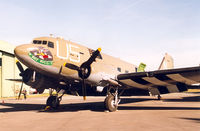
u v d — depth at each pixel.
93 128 6.09
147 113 9.53
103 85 11.10
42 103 18.28
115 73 11.80
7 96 36.53
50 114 9.68
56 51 10.09
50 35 11.02
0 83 35.03
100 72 10.81
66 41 10.91
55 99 12.32
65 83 11.35
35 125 6.75
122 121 7.27
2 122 7.46
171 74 10.07
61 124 6.84
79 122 7.19
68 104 16.38
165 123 6.67
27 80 11.20
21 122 7.41
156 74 10.18
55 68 9.92
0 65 35.06
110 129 5.90
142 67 18.92
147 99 22.67
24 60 9.12
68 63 9.95
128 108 12.24
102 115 9.09
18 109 12.52
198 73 9.69
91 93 12.81
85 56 11.31
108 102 10.49
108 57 13.16
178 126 6.11
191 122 6.79
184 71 9.53
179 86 11.82
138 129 5.81
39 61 9.36
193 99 21.12
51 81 11.58
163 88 12.31
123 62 15.30
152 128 5.91
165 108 11.75
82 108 12.68
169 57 21.52
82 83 10.35
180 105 13.45
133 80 11.16
